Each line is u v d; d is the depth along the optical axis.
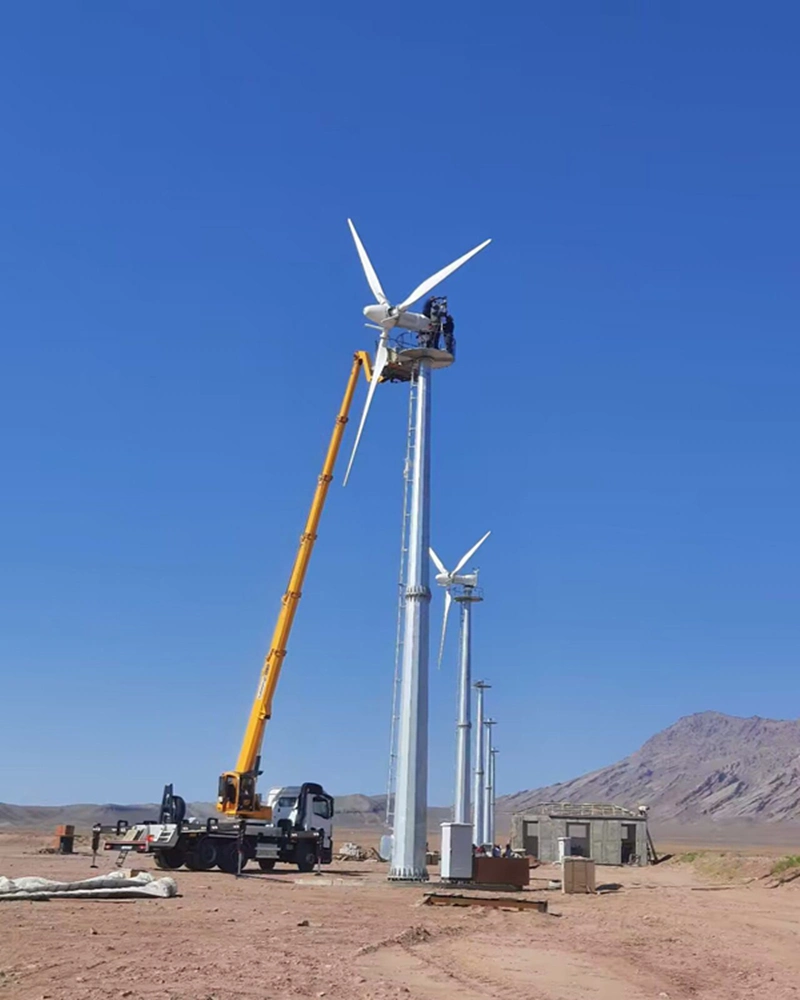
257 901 36.56
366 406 52.88
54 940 23.89
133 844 54.53
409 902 37.81
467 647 71.19
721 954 25.64
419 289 50.62
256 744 58.62
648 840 93.69
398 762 46.00
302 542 61.22
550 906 39.12
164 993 17.09
